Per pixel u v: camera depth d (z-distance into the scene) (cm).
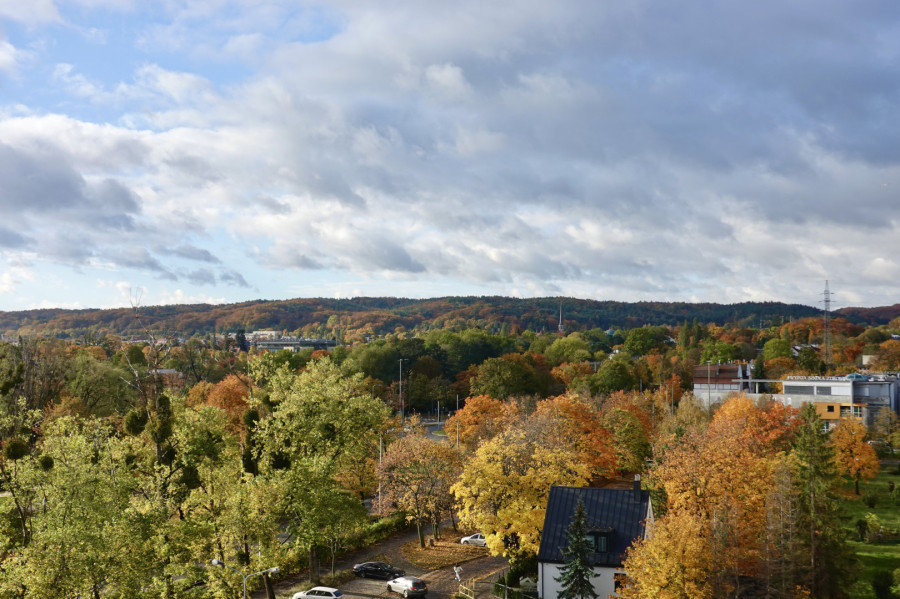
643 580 4441
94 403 10100
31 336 11681
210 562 4784
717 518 4853
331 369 6297
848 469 8794
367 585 5759
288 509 5250
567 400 10125
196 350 16050
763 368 18650
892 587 5534
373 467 8194
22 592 4141
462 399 18250
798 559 5019
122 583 4306
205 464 5459
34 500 4625
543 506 5850
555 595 5212
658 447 8231
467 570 6141
